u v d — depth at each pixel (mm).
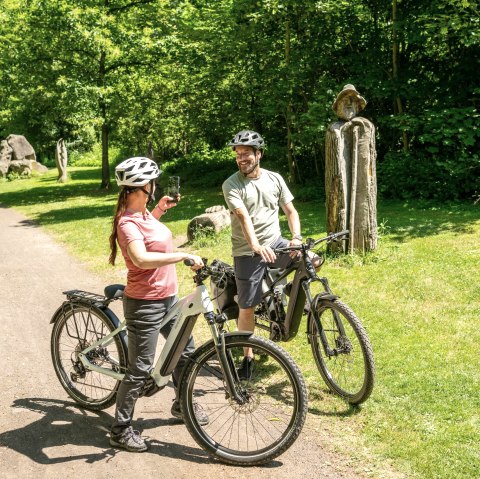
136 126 24641
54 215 15648
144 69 21141
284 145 17266
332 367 4395
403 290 6422
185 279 7871
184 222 12312
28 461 3609
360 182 7621
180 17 20156
